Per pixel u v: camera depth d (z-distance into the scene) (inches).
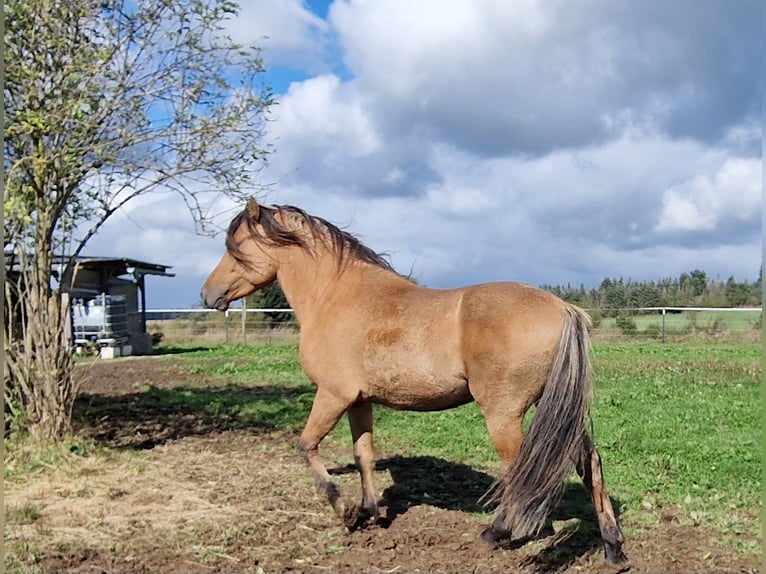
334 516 226.2
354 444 223.3
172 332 1063.0
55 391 288.5
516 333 177.8
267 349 889.5
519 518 168.9
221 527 212.7
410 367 190.1
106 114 277.9
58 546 193.2
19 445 281.9
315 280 213.6
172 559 188.2
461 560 192.2
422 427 375.9
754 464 288.0
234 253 225.3
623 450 317.4
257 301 1158.3
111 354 794.8
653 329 1034.1
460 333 185.0
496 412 181.0
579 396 172.4
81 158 276.4
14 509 219.0
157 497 240.4
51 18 263.3
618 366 659.4
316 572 183.5
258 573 180.5
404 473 284.8
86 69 262.7
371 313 199.3
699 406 428.8
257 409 426.6
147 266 925.2
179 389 518.9
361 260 213.2
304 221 220.7
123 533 205.5
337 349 202.1
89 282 873.5
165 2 283.4
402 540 206.7
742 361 701.3
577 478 273.6
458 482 272.8
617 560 184.9
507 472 174.1
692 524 221.0
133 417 394.3
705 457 301.9
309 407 434.0
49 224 284.5
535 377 178.2
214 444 327.0
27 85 262.8
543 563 189.2
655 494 252.1
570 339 174.9
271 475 273.1
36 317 285.4
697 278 1332.4
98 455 285.7
